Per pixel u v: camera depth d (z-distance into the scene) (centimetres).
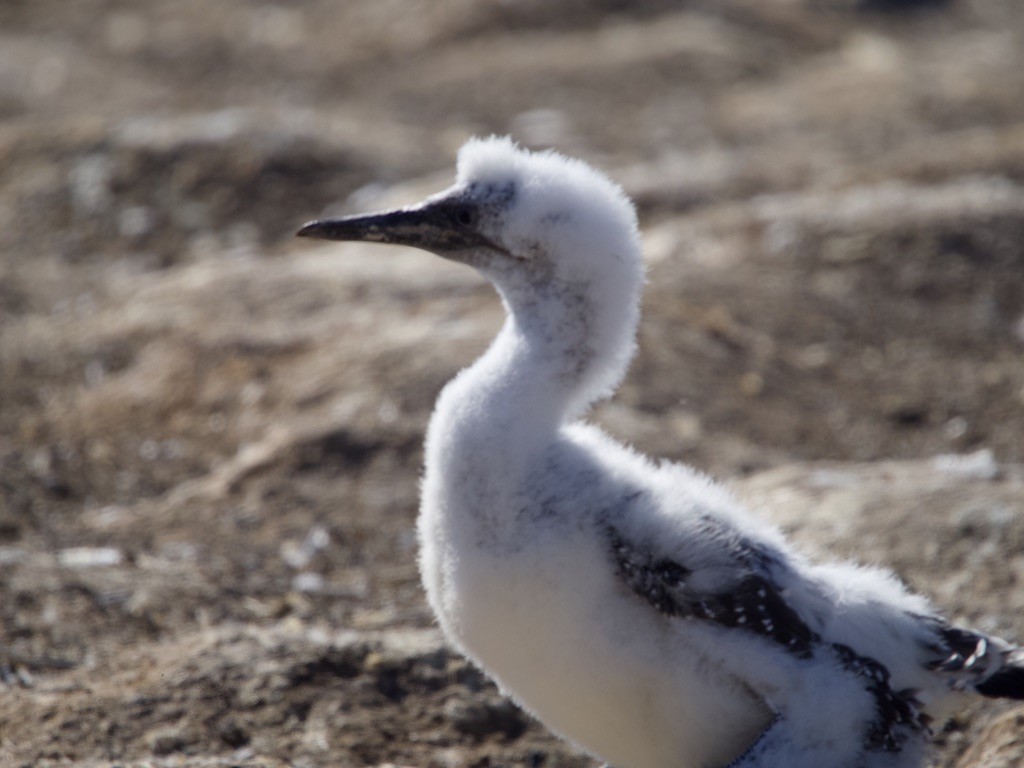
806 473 1194
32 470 1397
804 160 2448
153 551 1227
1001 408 1593
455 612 755
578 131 2773
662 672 722
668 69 3056
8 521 1290
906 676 737
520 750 916
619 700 738
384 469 1330
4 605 1071
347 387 1450
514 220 789
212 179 2138
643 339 1598
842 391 1606
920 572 1038
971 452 1513
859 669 716
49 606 1078
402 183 2194
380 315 1628
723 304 1741
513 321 800
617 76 3030
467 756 904
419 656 962
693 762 751
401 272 1769
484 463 746
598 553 723
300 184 2148
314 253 1930
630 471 760
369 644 970
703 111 2866
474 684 949
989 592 1013
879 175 2242
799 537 1086
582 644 728
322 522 1266
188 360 1578
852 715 705
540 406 764
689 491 759
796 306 1759
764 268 1848
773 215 1975
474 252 810
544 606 729
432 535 764
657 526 721
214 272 1814
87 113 2847
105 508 1338
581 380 787
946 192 2056
